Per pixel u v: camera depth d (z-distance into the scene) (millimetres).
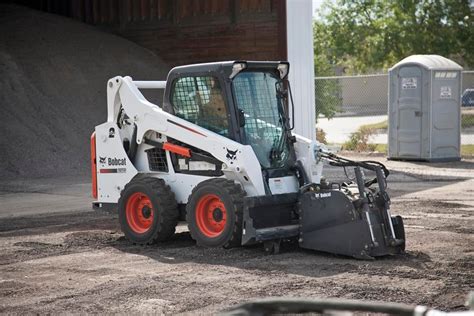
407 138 22234
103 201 11672
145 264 9562
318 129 27891
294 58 21625
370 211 9523
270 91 10930
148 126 11078
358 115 45844
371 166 9867
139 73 24203
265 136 10719
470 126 33969
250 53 23750
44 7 28328
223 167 10438
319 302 2785
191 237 10891
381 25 42000
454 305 7371
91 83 23344
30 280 8766
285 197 10039
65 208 14656
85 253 10344
